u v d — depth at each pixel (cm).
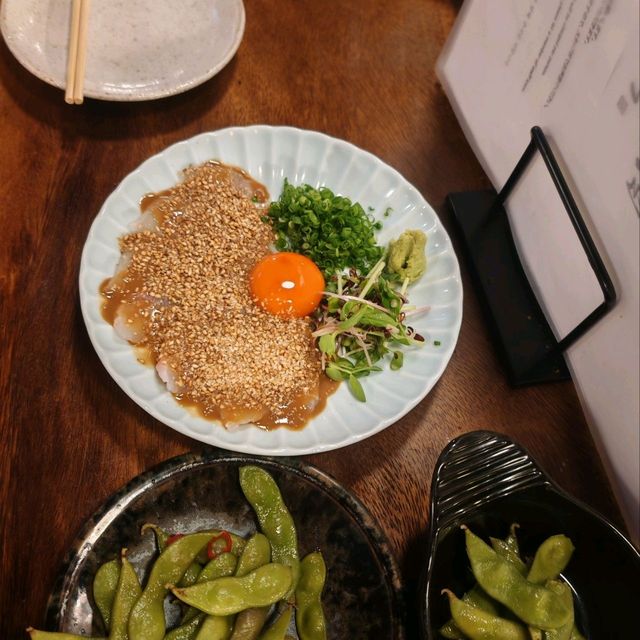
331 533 32
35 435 34
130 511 31
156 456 35
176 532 32
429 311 40
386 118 46
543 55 34
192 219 41
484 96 41
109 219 39
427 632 27
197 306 39
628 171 29
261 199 43
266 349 38
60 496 33
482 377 39
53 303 37
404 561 34
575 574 33
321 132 45
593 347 35
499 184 42
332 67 47
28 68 39
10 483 33
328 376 38
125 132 42
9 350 36
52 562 32
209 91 44
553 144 34
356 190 43
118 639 29
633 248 29
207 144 42
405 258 41
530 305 40
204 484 32
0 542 32
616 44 29
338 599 32
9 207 39
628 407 33
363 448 37
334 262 41
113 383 36
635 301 30
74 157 41
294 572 32
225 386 37
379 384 38
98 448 35
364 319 39
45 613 29
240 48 46
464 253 42
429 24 49
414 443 37
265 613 31
